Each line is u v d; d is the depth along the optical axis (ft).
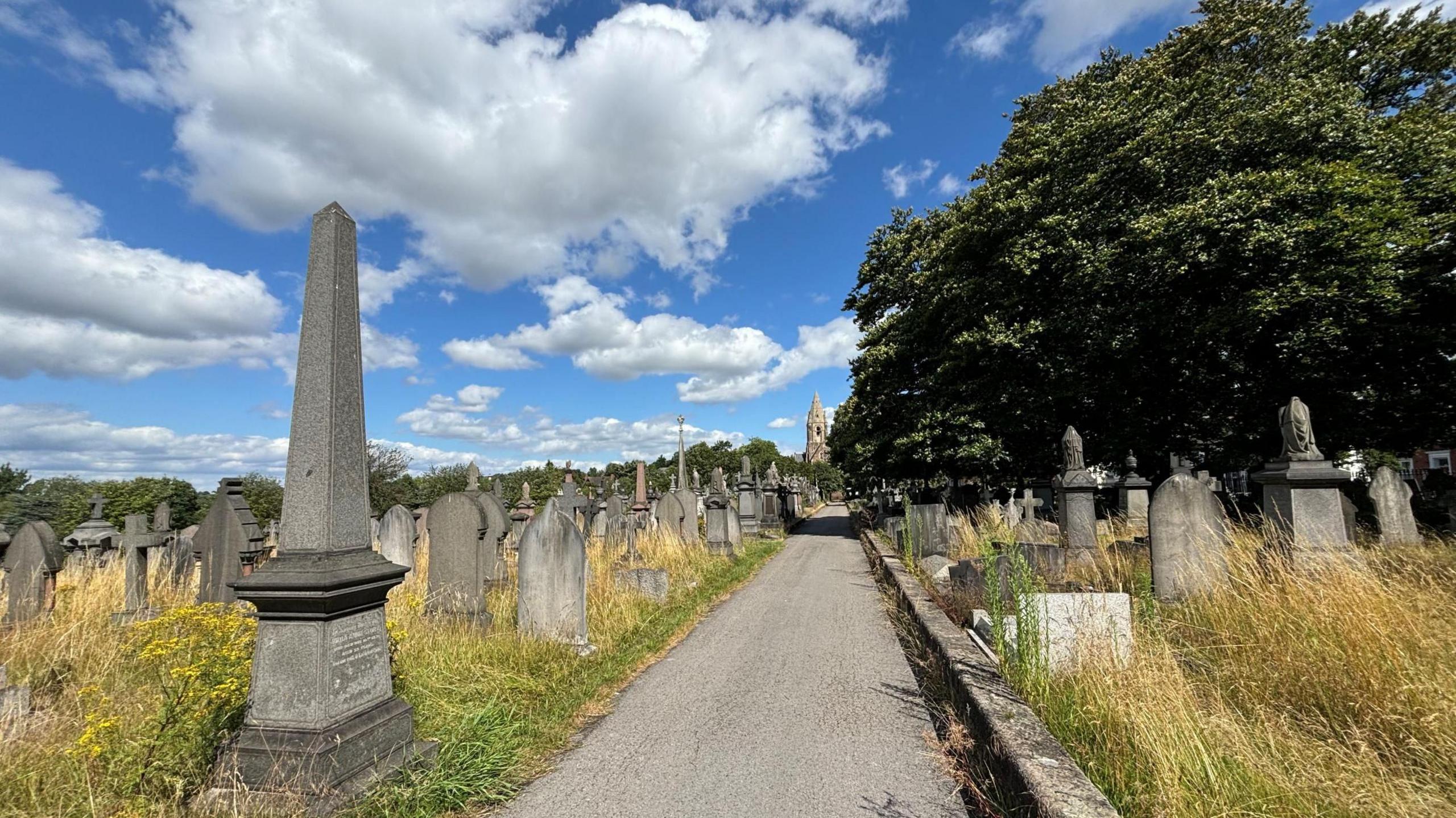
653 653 26.14
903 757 15.12
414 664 19.53
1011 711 13.78
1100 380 71.36
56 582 29.78
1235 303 58.80
